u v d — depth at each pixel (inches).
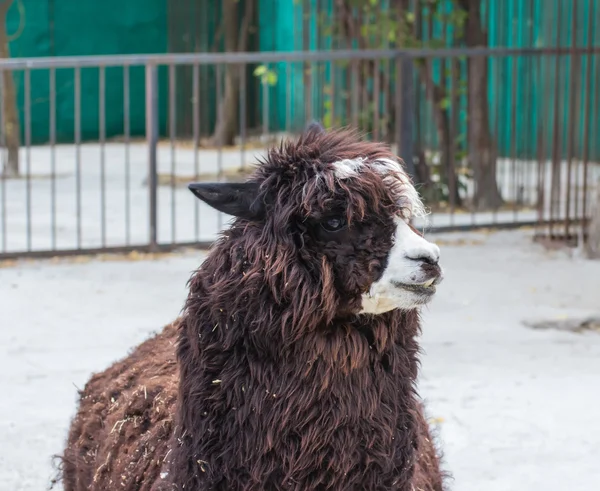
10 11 968.9
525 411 264.7
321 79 628.7
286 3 948.0
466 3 599.8
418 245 133.3
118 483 147.3
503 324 347.3
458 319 352.5
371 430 134.6
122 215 581.3
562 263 449.1
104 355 310.8
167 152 927.0
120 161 852.6
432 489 158.2
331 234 133.4
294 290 131.0
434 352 315.6
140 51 1024.9
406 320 138.5
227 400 133.5
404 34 593.6
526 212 580.4
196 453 134.5
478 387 283.6
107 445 155.9
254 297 132.6
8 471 226.2
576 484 219.8
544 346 324.8
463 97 625.6
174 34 1023.6
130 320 350.3
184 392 137.6
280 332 131.3
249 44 1012.5
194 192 137.9
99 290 395.2
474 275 421.7
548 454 236.4
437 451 195.9
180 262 451.8
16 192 669.3
